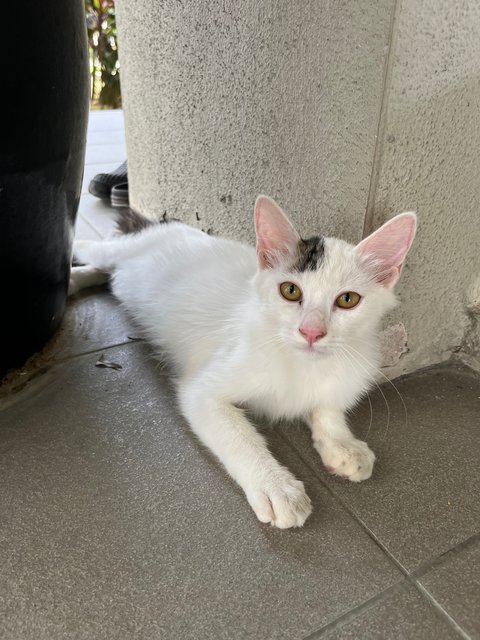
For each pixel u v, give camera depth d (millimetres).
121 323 459
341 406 346
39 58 279
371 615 242
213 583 253
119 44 540
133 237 502
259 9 355
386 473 322
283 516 272
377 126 307
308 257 298
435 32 291
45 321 400
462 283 399
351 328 297
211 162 467
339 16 300
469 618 243
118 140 1009
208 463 321
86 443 331
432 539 281
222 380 333
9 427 340
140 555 264
